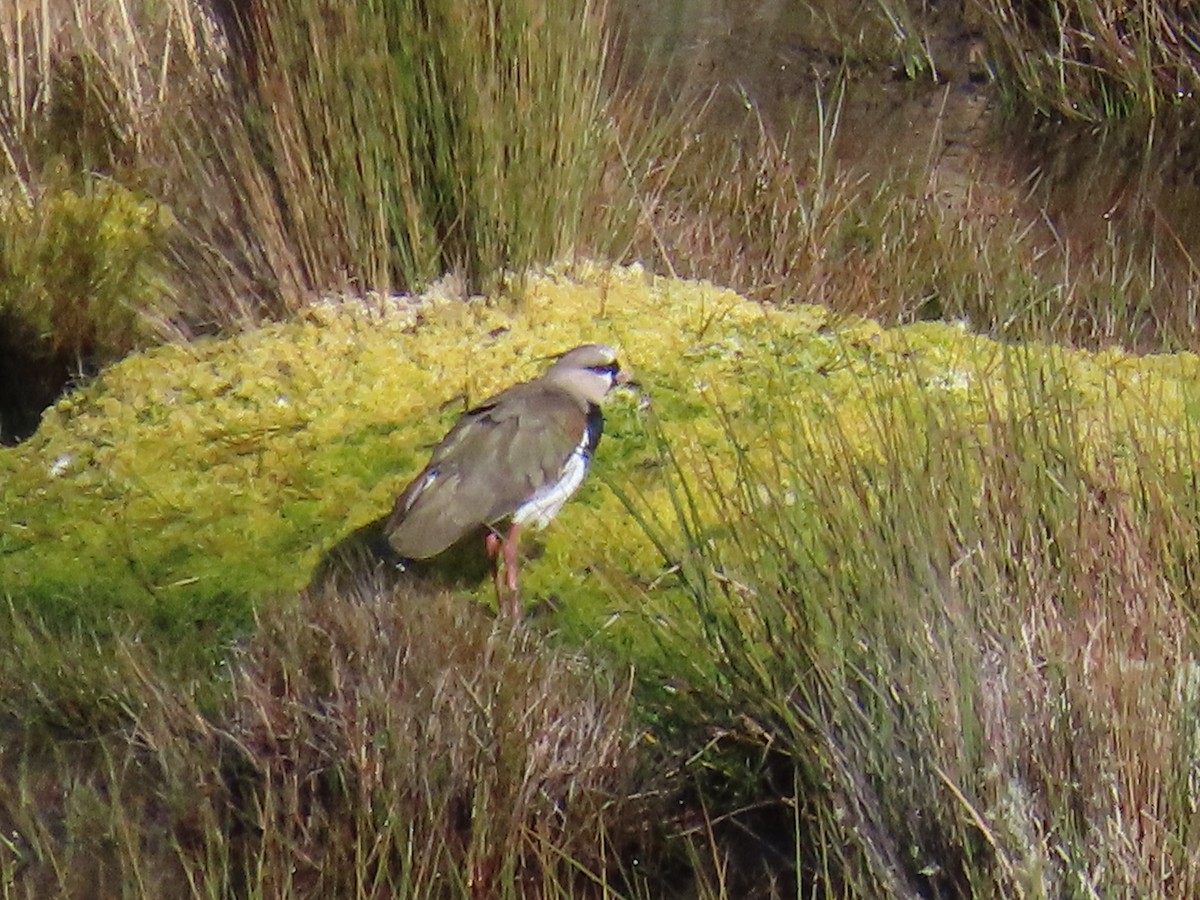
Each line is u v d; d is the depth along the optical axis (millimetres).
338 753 8352
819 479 8977
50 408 11562
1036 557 7719
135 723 8969
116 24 14344
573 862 7824
